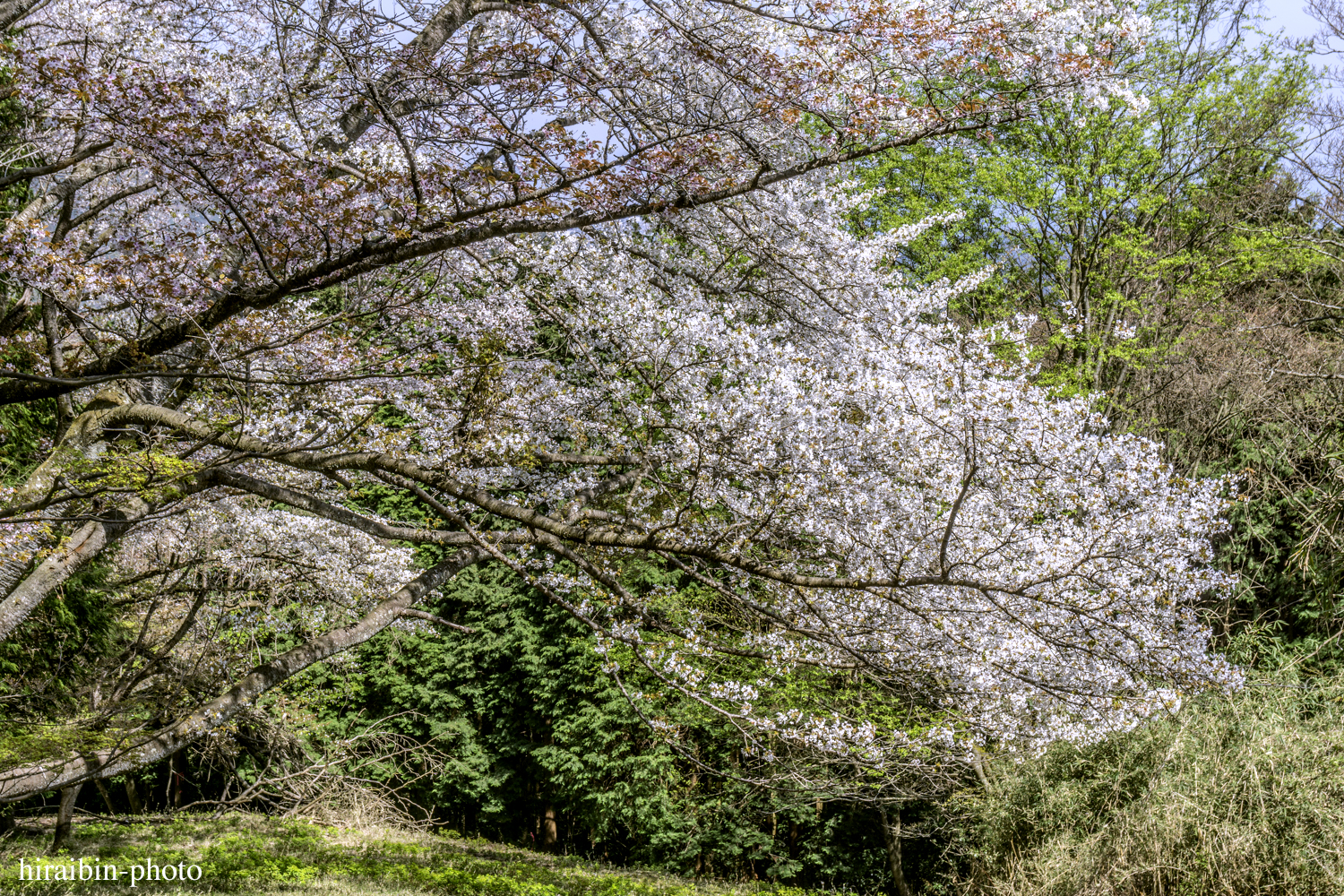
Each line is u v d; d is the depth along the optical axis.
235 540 9.66
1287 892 8.26
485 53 5.57
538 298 7.91
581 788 19.66
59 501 5.60
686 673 6.96
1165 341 17.48
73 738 6.47
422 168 5.57
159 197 6.44
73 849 12.66
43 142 6.45
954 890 13.06
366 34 5.69
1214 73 17.17
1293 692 10.29
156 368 5.79
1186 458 16.23
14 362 6.25
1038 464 6.48
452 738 21.98
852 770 12.47
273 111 6.13
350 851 15.25
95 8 5.45
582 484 8.19
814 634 6.56
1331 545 13.26
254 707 11.03
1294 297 16.52
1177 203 18.31
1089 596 6.43
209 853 13.30
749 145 5.75
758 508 6.63
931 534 6.60
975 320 18.27
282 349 6.25
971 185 17.64
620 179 5.55
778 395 6.14
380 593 10.30
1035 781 11.20
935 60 5.36
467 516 7.64
